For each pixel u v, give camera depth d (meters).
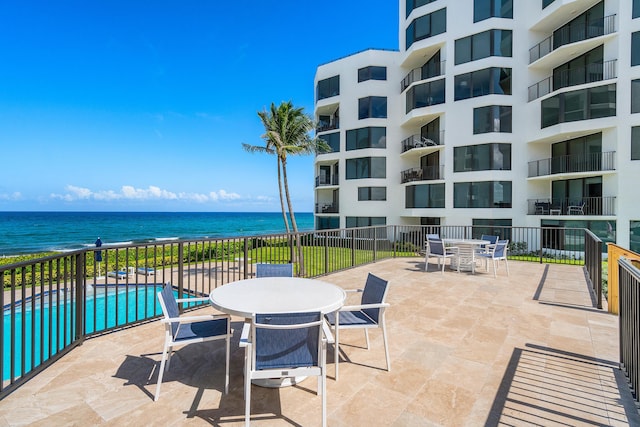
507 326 3.92
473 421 2.07
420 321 4.11
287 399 2.34
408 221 21.20
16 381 2.45
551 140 15.70
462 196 17.20
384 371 2.79
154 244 4.18
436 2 17.92
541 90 16.16
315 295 2.81
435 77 18.05
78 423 2.02
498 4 16.28
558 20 15.38
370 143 21.27
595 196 14.21
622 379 2.63
